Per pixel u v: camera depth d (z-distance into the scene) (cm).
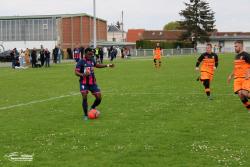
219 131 1319
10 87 2789
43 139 1245
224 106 1838
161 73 3931
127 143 1178
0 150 1125
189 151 1084
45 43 9656
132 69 4603
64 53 8481
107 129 1374
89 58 1587
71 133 1321
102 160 1016
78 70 1579
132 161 1004
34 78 3519
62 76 3719
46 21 9625
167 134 1284
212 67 2080
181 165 968
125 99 2116
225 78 3259
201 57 2081
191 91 2412
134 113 1689
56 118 1603
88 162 1002
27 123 1505
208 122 1471
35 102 2053
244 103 1672
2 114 1709
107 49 9519
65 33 9794
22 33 9725
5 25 9781
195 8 13812
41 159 1034
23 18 9681
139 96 2227
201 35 13850
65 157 1047
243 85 1666
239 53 1688
